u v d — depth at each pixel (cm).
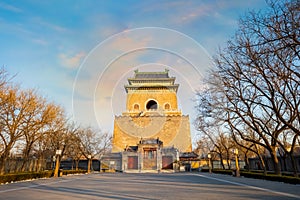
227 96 1612
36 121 2012
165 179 1859
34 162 2572
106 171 3119
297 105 1323
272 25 986
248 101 1645
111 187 1251
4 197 900
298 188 1154
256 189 1130
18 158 2352
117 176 2316
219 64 1561
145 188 1193
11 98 1822
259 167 3431
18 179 1673
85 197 884
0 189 1188
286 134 2345
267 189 1124
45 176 2148
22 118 1928
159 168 2745
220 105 1722
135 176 2292
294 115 1504
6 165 2184
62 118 2455
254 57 1151
